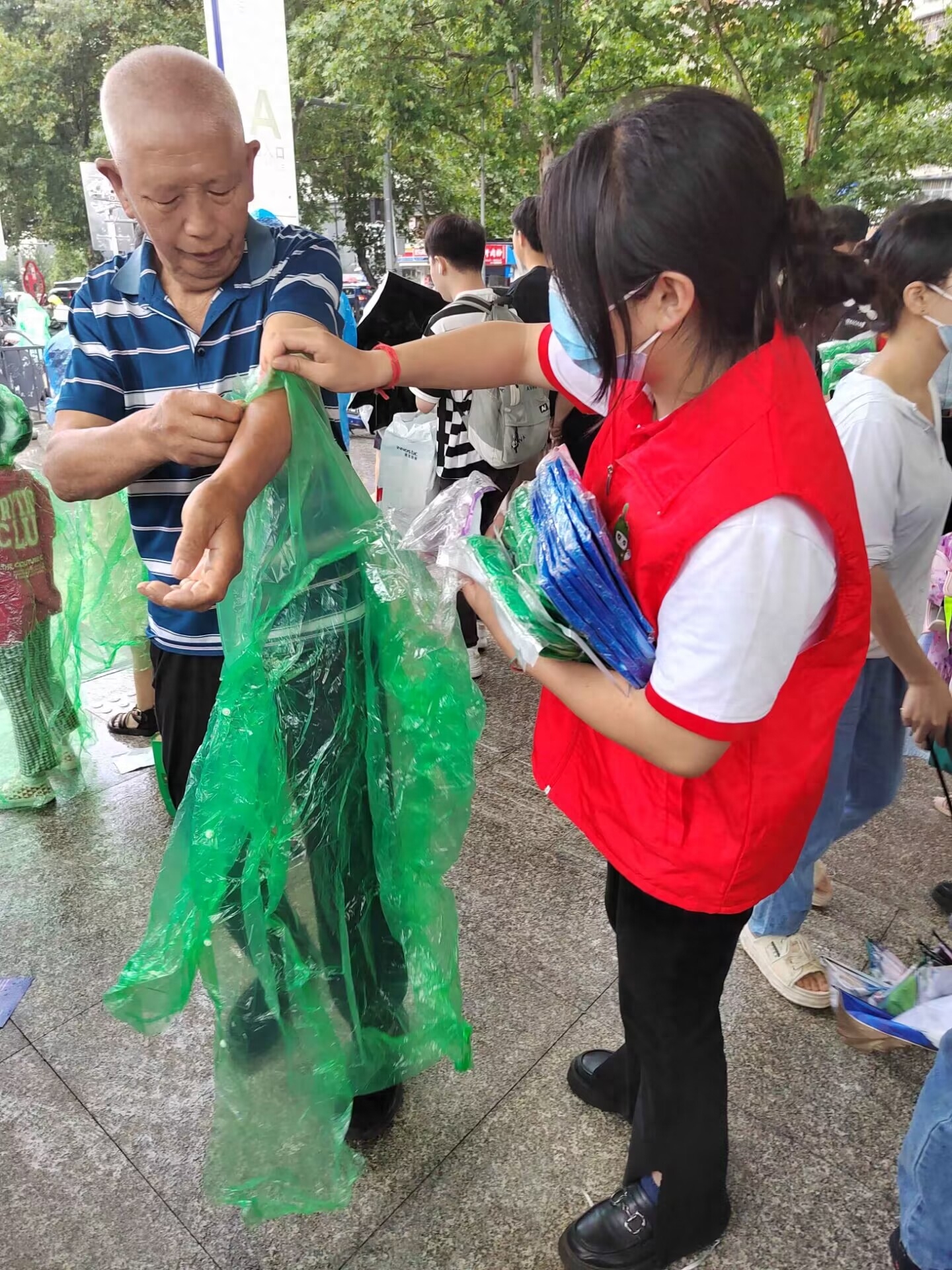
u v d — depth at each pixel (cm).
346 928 136
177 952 114
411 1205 147
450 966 144
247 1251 141
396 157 1558
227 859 113
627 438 100
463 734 135
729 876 105
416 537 118
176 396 102
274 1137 127
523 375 130
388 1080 149
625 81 1210
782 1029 182
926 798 264
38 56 1989
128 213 118
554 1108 165
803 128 1192
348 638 125
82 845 245
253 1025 124
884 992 169
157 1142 159
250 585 115
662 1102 124
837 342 219
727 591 82
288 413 107
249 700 114
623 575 93
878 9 1024
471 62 1256
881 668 175
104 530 260
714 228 74
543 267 303
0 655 241
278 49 345
